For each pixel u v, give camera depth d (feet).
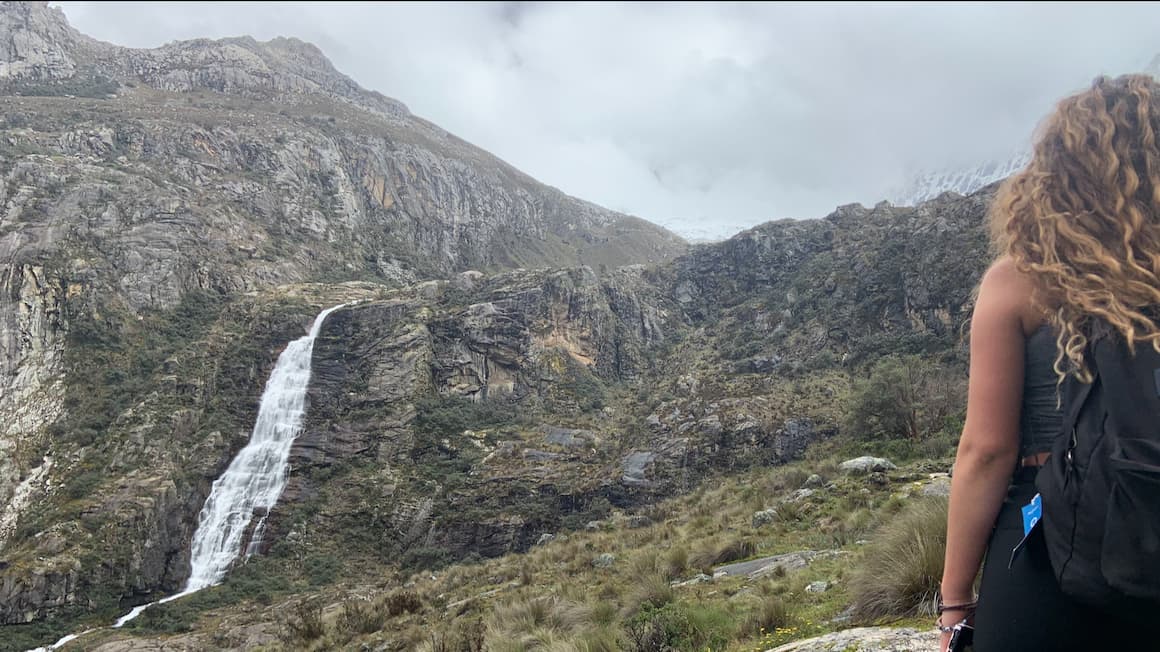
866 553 25.25
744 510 66.28
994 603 4.73
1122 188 4.52
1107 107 5.05
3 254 188.75
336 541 149.28
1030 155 5.59
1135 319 3.97
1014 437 4.84
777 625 22.21
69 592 123.95
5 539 132.67
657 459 154.81
